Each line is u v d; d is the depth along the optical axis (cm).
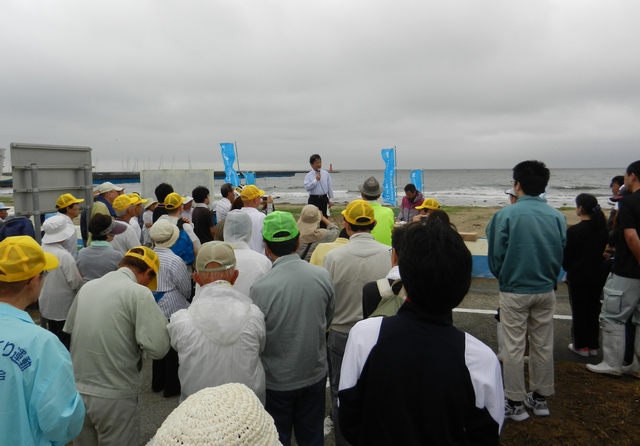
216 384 235
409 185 916
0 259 177
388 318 160
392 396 147
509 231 348
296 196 5166
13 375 162
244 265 353
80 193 666
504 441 332
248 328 241
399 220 932
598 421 352
